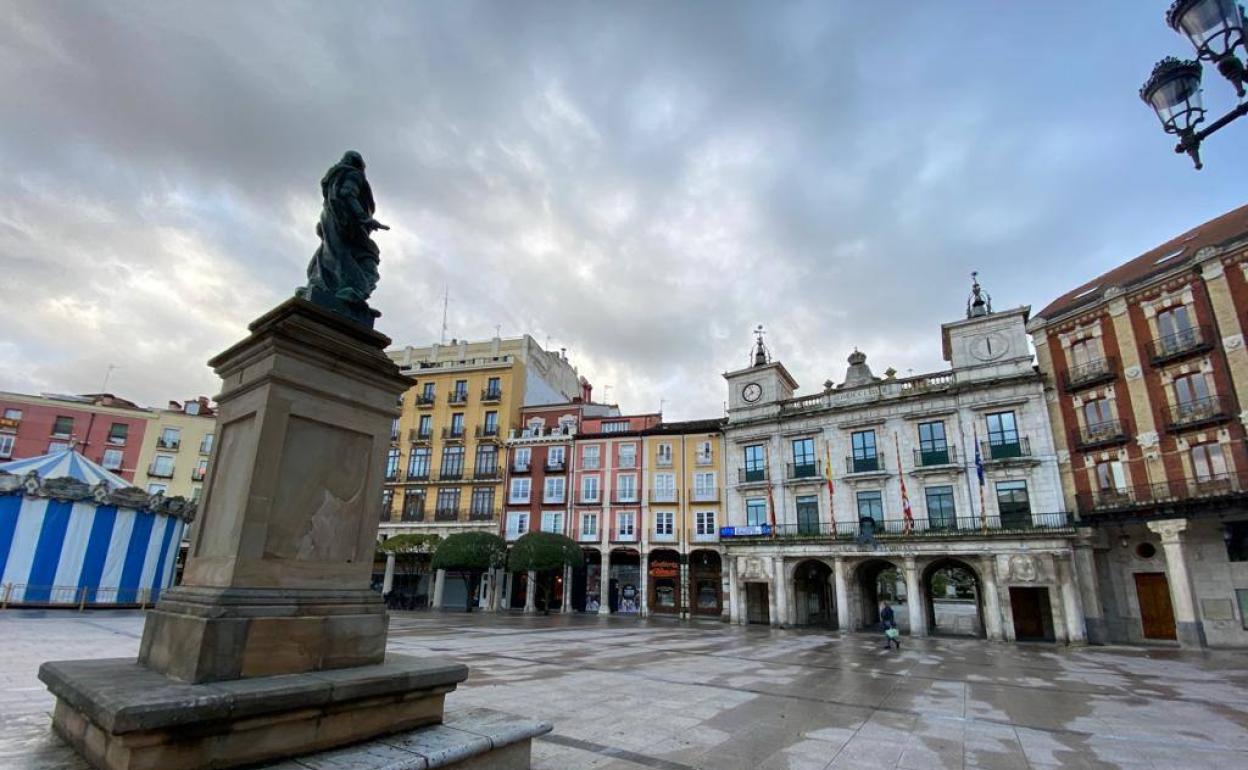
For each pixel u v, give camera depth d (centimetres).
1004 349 3072
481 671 1212
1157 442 2473
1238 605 2230
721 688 1088
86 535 2356
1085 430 2739
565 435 4553
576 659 1480
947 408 3153
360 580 480
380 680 413
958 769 620
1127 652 2089
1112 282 2866
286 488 445
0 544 2150
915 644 2294
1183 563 2270
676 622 3447
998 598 2631
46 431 5231
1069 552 2516
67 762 343
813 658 1695
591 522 4312
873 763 630
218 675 368
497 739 428
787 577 3241
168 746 314
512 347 5350
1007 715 916
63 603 2258
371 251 574
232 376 502
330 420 479
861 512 3322
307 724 374
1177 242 2888
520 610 4241
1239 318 2295
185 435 5641
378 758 367
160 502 2598
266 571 420
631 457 4344
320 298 510
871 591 3359
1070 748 716
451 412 4991
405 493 4838
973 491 3000
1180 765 651
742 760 623
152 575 2577
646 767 584
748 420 3856
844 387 3556
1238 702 1064
